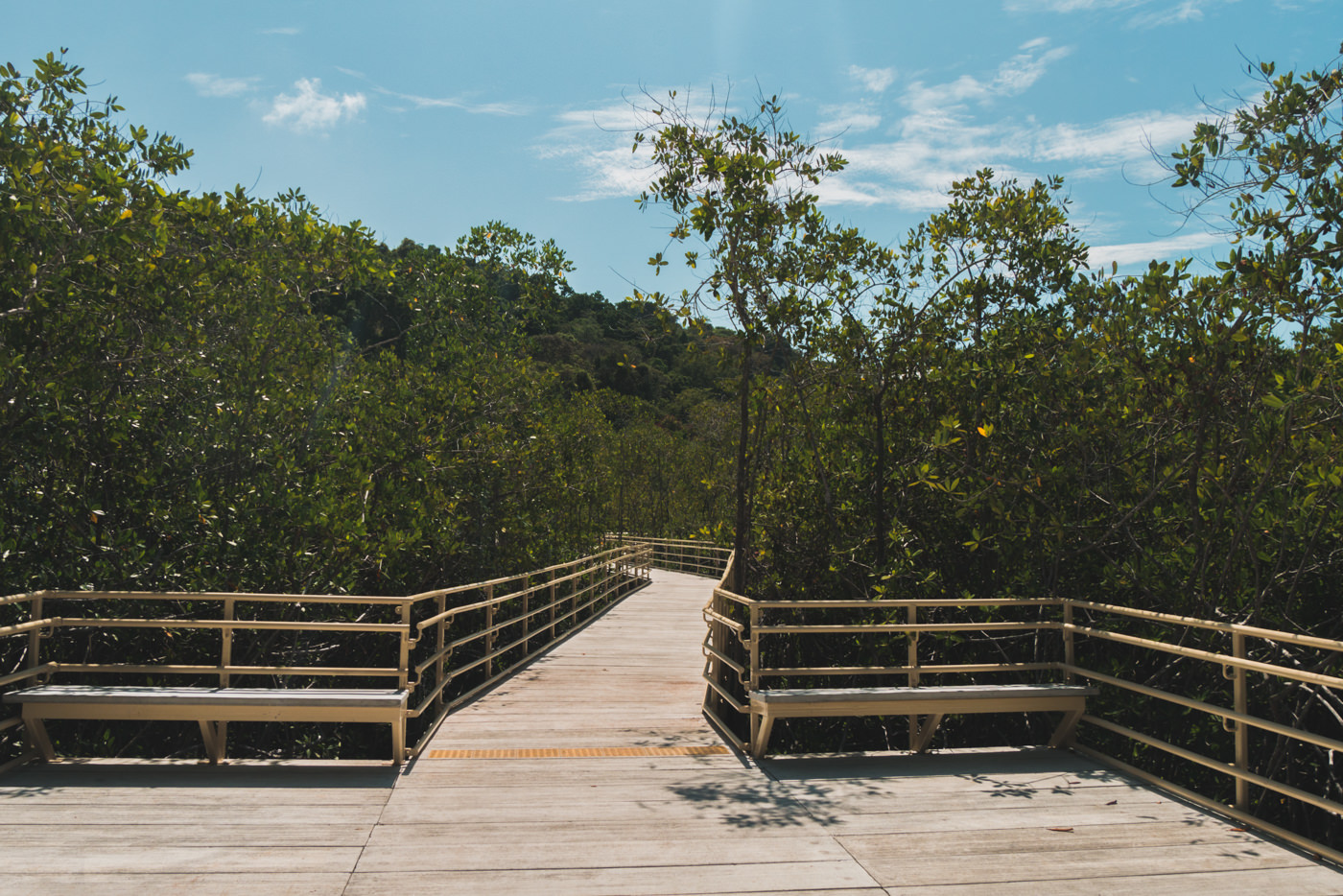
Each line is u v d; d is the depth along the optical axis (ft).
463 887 12.08
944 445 25.43
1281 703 20.59
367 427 35.58
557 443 50.57
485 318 51.29
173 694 17.60
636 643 40.81
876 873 12.82
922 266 31.53
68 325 23.58
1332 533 21.22
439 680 23.30
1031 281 30.04
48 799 15.55
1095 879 12.66
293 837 13.92
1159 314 21.26
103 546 25.30
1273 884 12.49
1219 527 20.90
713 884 12.36
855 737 30.32
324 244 31.45
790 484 33.78
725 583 27.89
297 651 28.66
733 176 26.86
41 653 24.73
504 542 45.19
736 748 20.24
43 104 23.11
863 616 29.84
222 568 26.73
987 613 27.37
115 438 24.80
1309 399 18.72
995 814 15.49
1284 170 18.66
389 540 30.53
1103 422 23.62
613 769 18.37
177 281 25.99
